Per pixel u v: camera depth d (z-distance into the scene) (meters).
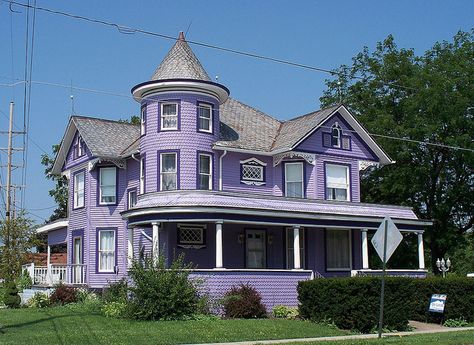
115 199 33.16
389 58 42.62
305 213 27.89
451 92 38.47
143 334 18.53
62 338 17.48
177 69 30.14
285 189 32.25
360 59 44.66
